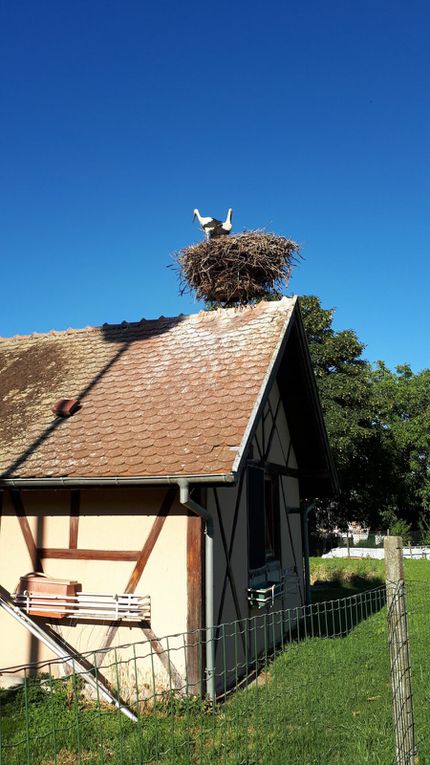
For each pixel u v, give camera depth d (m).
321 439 11.68
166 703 6.00
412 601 12.03
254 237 10.75
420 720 5.44
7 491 7.96
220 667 7.09
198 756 4.60
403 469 35.31
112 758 4.73
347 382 27.14
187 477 6.55
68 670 6.93
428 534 34.50
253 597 8.35
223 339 9.58
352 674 6.60
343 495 30.75
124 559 7.23
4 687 7.19
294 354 10.38
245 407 7.58
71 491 7.65
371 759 4.54
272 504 10.59
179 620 6.83
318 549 32.81
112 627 7.09
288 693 5.71
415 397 36.22
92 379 9.50
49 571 7.56
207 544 7.03
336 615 11.51
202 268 10.78
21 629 7.48
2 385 10.23
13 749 4.95
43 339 11.62
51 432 8.24
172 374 8.94
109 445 7.55
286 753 4.52
